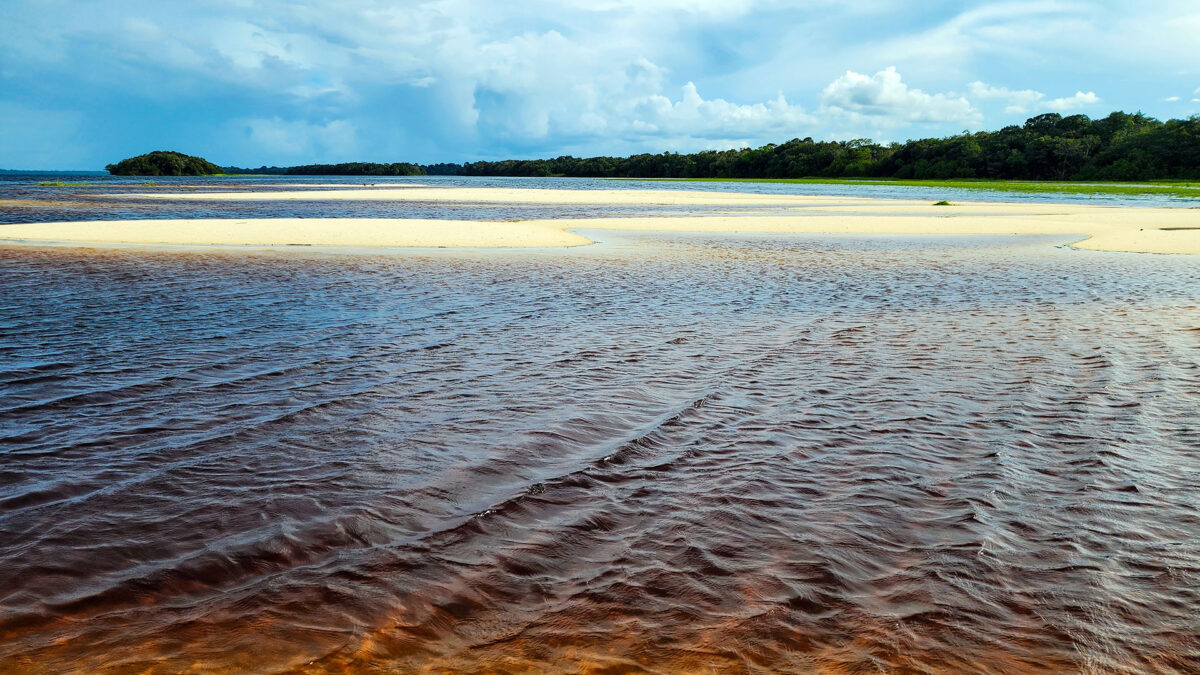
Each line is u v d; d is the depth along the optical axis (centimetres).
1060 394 962
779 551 550
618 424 834
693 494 648
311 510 606
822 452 752
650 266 2383
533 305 1636
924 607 482
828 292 1866
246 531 569
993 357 1170
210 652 425
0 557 525
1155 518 609
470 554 541
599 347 1227
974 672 420
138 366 1054
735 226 4138
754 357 1165
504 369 1076
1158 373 1066
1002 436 802
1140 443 780
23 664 410
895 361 1142
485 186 12681
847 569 527
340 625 454
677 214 5181
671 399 934
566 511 612
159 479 664
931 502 636
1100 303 1700
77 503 612
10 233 2981
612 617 467
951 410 894
